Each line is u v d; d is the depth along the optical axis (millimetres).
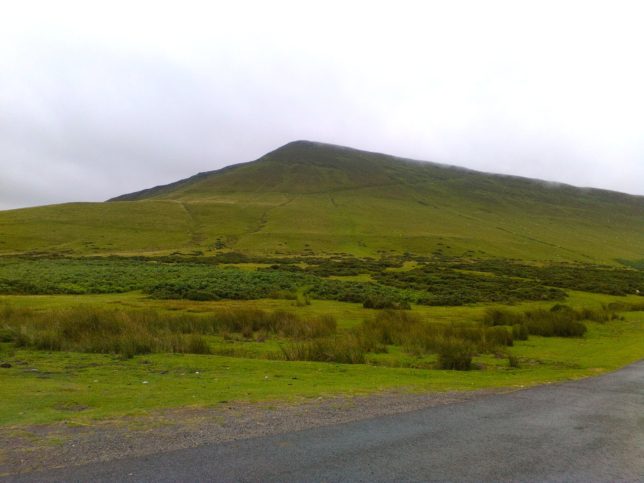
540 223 197375
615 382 13766
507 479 6270
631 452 7414
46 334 17656
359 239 126062
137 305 32250
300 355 17062
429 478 6230
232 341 20812
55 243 104125
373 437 7820
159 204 157625
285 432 7949
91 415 8727
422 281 59625
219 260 81938
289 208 168625
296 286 47750
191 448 7070
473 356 19094
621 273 98625
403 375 14039
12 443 7133
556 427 8680
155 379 12281
